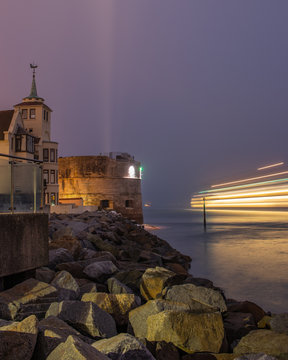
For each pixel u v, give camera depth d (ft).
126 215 228.22
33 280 22.67
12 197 24.38
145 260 55.77
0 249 21.25
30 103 163.94
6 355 13.25
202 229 203.62
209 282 39.42
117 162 227.40
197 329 20.43
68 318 19.44
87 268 32.24
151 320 21.04
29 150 146.82
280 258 90.17
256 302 49.60
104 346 15.67
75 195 220.43
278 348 20.18
